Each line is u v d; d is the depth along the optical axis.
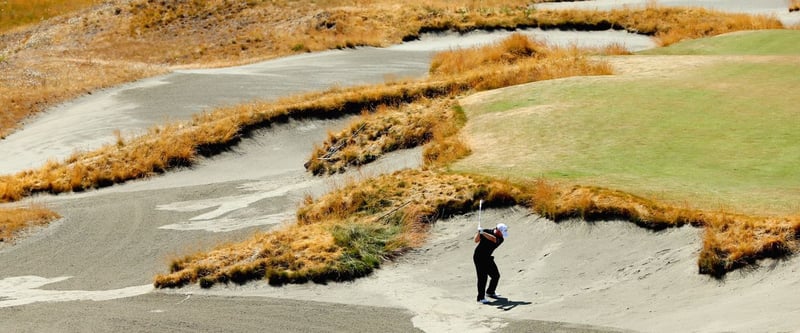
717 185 32.38
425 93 62.56
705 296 25.58
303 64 86.88
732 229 27.53
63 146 64.25
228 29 113.62
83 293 33.16
